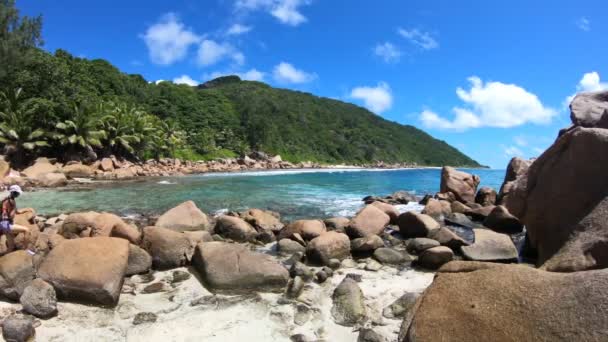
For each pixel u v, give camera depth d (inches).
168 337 235.1
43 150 1464.1
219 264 314.3
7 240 322.7
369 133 4977.9
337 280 331.0
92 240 307.9
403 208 728.3
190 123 2834.6
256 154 2834.6
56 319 251.4
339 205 775.1
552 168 344.5
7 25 1521.9
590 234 262.4
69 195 852.0
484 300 173.2
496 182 1576.0
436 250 366.9
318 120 4662.9
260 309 273.0
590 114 479.8
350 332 242.7
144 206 713.6
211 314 264.8
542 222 336.5
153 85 3289.9
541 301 160.2
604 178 299.6
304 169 2642.7
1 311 248.8
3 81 1488.7
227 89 4731.8
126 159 1784.0
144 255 338.6
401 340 189.5
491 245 394.6
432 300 186.5
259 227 506.0
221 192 967.6
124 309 270.1
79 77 2118.6
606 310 143.6
